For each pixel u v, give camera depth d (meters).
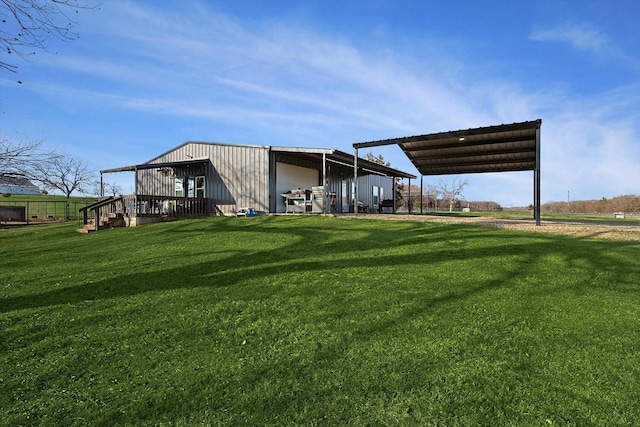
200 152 16.73
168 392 2.12
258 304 3.56
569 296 3.62
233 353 2.59
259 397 2.06
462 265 4.85
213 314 3.33
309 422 1.84
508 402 1.96
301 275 4.56
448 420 1.84
